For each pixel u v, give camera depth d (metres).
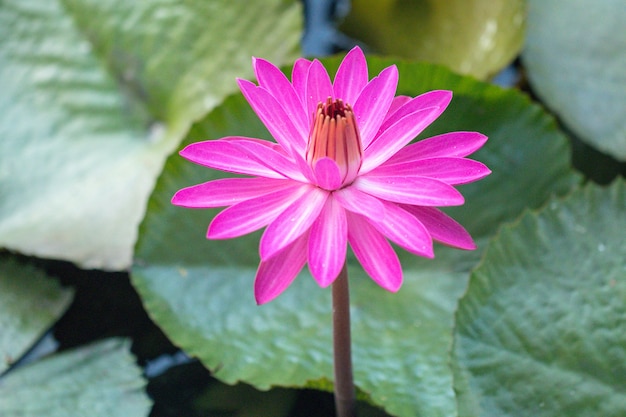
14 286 1.04
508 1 1.16
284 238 0.84
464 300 0.96
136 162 1.08
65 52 1.11
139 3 1.11
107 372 1.00
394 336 0.99
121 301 1.06
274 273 0.85
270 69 0.88
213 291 1.02
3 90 1.10
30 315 1.03
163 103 1.10
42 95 1.10
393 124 0.87
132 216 1.06
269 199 0.86
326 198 0.86
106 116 1.10
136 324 1.04
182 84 1.10
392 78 0.88
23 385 0.99
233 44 1.11
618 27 1.06
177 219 1.03
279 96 0.88
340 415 0.96
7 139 1.09
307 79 0.88
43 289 1.04
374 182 0.86
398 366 0.97
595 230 0.97
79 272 1.07
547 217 0.98
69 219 1.06
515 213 1.02
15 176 1.08
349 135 0.85
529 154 1.02
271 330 1.00
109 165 1.08
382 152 0.87
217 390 1.01
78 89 1.10
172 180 1.03
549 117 1.02
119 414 0.98
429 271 1.02
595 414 0.92
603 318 0.94
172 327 1.00
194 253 1.02
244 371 0.98
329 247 0.85
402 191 0.85
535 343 0.94
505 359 0.94
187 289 1.02
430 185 0.85
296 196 0.86
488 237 1.02
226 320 1.00
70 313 1.05
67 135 1.09
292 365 0.98
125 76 1.11
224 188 0.87
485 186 1.02
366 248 0.85
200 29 1.11
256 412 1.00
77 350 1.01
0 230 1.06
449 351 0.95
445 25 1.21
